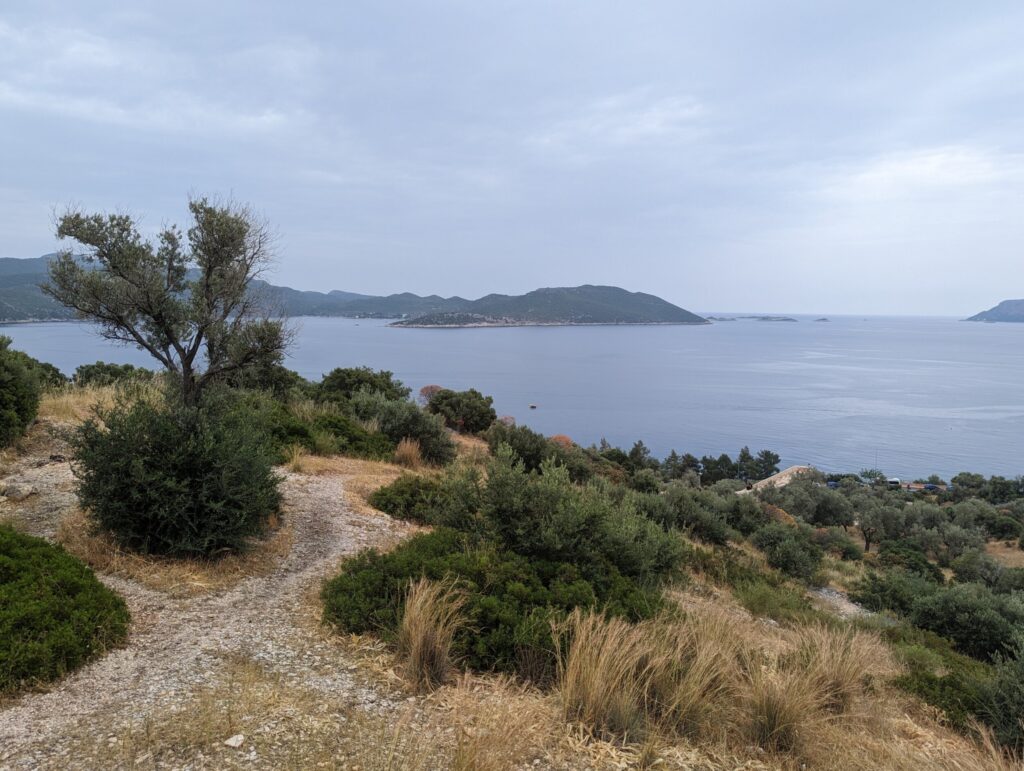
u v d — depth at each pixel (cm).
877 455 13275
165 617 445
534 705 371
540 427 14100
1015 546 4759
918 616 1162
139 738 292
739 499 2286
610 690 364
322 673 384
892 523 4397
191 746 287
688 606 709
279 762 281
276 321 623
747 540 1895
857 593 1436
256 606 490
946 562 3841
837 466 12144
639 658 403
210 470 575
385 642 435
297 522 740
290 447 1102
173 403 609
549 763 312
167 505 542
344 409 1552
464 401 2317
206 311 591
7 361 841
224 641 417
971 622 1087
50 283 566
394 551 583
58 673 346
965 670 707
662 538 900
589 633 415
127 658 378
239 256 636
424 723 337
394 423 1469
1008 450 14088
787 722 382
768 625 834
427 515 767
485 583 498
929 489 9456
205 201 613
